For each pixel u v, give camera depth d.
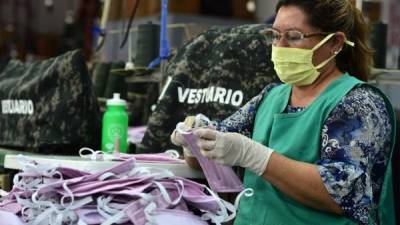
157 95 2.83
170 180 1.50
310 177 1.48
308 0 1.62
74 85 2.27
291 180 1.49
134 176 1.47
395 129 1.63
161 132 2.11
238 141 1.50
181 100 2.12
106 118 2.18
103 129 2.20
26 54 6.81
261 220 1.66
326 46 1.65
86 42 4.55
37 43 7.00
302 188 1.49
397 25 3.29
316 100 1.63
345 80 1.63
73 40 5.28
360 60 1.77
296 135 1.62
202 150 1.52
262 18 5.15
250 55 2.03
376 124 1.54
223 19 5.05
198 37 2.19
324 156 1.54
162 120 2.12
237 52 2.05
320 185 1.47
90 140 2.30
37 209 1.43
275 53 1.66
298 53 1.62
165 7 2.46
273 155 1.50
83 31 4.80
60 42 5.97
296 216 1.60
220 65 2.06
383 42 2.29
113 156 1.75
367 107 1.54
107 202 1.41
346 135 1.52
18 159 1.70
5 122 2.60
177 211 1.43
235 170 1.86
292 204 1.62
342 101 1.55
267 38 2.03
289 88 1.78
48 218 1.38
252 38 2.04
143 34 2.79
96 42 3.86
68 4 7.02
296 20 1.61
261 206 1.68
